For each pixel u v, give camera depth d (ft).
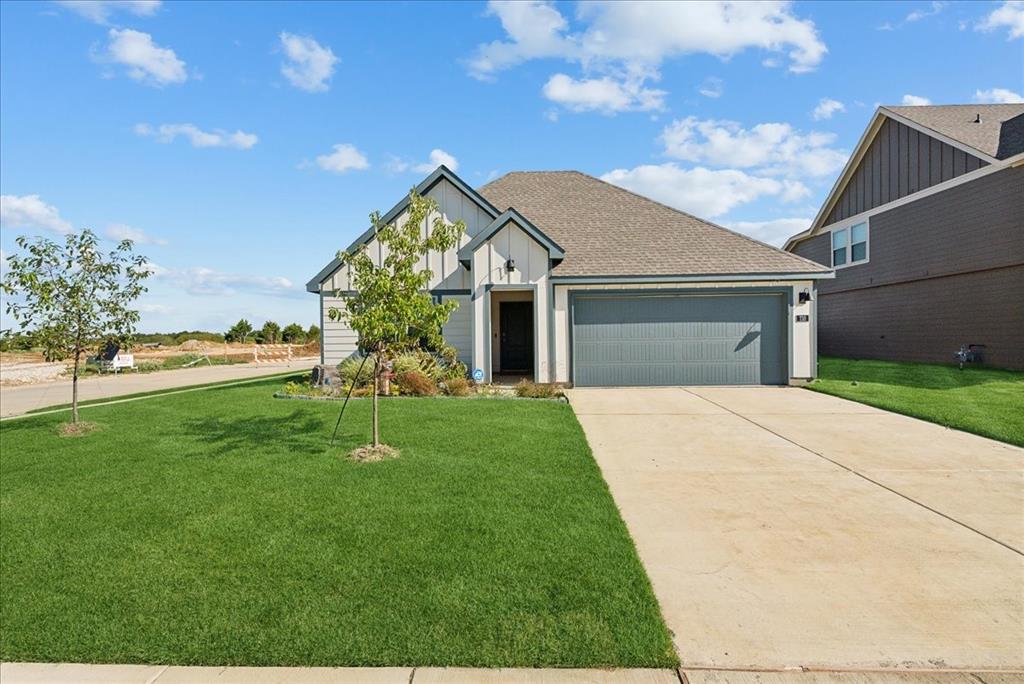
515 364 56.85
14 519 16.03
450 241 22.85
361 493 17.65
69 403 44.04
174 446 24.58
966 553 13.44
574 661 9.41
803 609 11.00
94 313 29.66
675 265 44.32
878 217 64.18
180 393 44.37
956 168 52.80
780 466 21.01
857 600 11.32
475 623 10.43
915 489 18.21
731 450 23.44
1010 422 27.66
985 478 19.34
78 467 21.48
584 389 42.88
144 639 10.13
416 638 10.00
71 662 9.64
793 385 43.75
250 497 17.42
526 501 16.87
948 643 9.88
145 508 16.70
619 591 11.53
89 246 29.86
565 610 10.84
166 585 12.02
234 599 11.38
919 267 57.67
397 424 27.86
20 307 28.58
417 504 16.63
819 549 13.73
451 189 47.55
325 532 14.62
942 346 55.26
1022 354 47.06
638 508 16.65
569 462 21.07
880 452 22.91
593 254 46.24
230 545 13.93
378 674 9.18
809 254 80.02
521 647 9.72
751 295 44.34
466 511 16.05
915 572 12.50
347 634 10.14
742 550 13.70
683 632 10.23
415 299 21.86
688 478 19.61
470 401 35.55
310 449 23.40
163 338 188.24
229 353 125.90
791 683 8.89
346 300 22.56
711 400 36.76
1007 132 49.75
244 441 25.18
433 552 13.35
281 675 9.20
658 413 31.99
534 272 43.80
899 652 9.64
